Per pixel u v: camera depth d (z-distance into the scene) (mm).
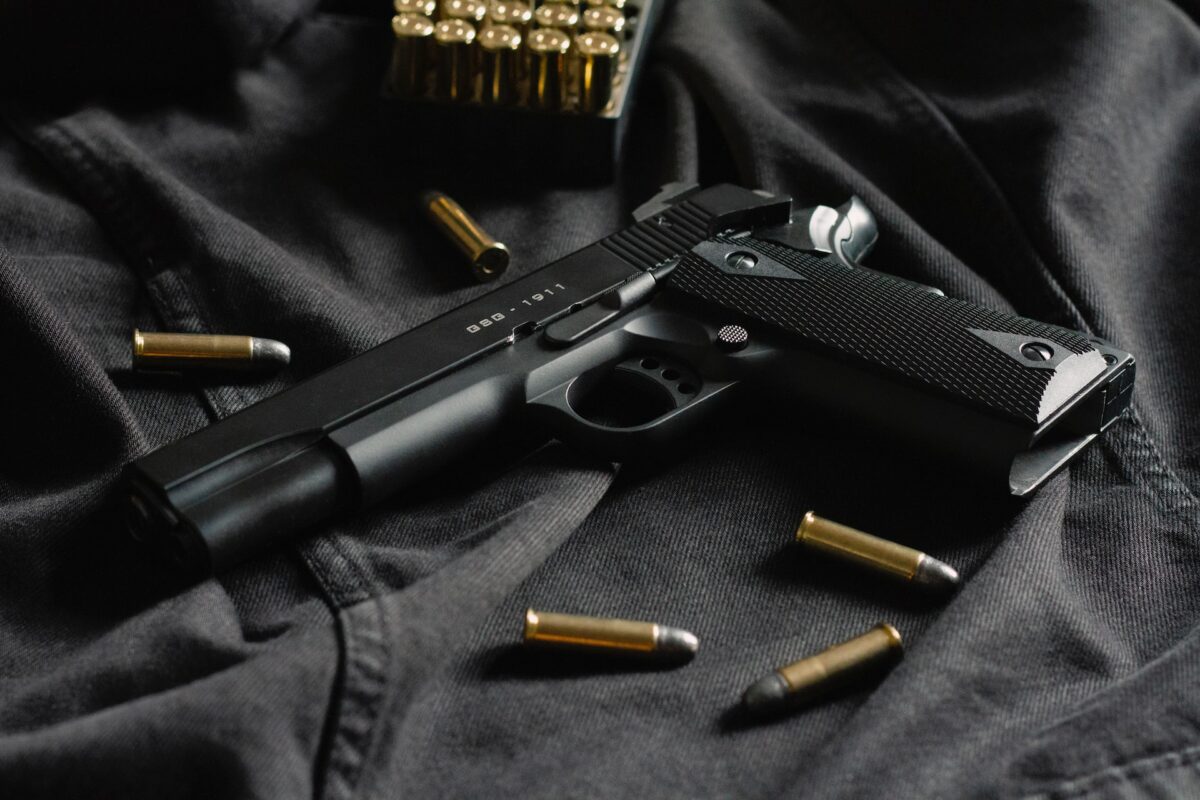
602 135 680
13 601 554
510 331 584
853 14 720
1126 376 577
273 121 698
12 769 499
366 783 512
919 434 574
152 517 541
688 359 598
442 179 693
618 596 561
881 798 508
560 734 529
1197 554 573
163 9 676
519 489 572
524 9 672
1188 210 685
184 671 527
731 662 546
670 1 754
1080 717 525
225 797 502
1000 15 695
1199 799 518
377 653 519
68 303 625
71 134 667
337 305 619
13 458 581
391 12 773
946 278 653
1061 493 578
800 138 685
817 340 579
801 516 580
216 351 602
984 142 682
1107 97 673
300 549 556
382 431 556
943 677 531
